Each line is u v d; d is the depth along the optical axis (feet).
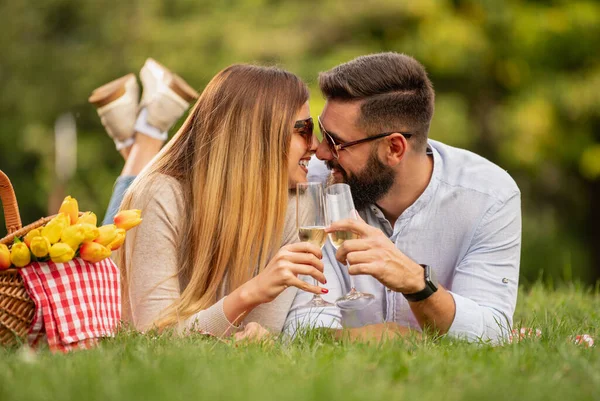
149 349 10.85
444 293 13.08
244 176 13.75
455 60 54.34
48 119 63.93
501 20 55.88
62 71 64.18
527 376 9.93
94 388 8.49
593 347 11.82
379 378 9.32
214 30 57.11
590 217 60.54
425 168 14.75
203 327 12.67
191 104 19.72
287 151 13.97
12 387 8.70
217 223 13.75
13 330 11.13
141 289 13.37
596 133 57.26
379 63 14.47
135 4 62.69
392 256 12.50
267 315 14.08
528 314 17.26
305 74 52.80
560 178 59.62
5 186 12.00
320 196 12.64
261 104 13.93
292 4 56.90
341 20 55.31
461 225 14.64
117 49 62.03
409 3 54.60
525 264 58.29
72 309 11.38
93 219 11.96
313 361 10.16
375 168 14.57
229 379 8.89
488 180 14.73
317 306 13.51
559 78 56.54
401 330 13.69
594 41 56.70
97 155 62.13
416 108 14.39
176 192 13.85
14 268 11.29
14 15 66.90
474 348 11.38
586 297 20.02
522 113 55.01
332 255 15.12
